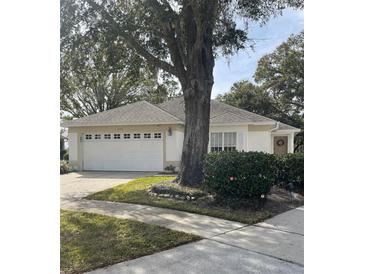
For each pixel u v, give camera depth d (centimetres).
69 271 397
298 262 419
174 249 472
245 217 661
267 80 2978
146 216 672
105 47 1039
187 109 1016
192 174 973
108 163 1781
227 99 2995
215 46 1037
